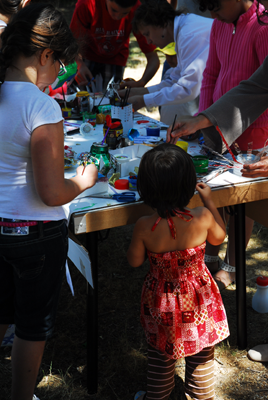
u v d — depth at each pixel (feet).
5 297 5.19
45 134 4.15
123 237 11.00
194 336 4.99
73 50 4.55
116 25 11.93
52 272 4.83
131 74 24.66
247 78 7.37
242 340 7.09
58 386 6.39
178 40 9.35
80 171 4.93
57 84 9.41
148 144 7.35
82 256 5.32
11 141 4.26
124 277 9.28
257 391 6.30
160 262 5.02
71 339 7.41
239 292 6.86
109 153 6.73
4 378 6.56
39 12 4.23
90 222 5.29
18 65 4.34
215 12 7.08
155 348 5.16
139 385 6.42
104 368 6.74
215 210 5.43
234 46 7.35
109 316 8.01
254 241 10.64
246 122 6.70
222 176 6.31
